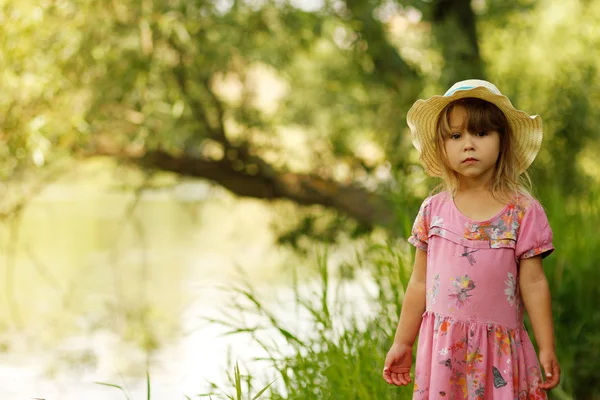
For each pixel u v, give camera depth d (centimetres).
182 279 1138
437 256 287
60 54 666
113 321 904
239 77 777
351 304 449
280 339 504
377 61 807
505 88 850
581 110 841
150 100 703
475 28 816
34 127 646
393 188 736
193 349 794
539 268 278
